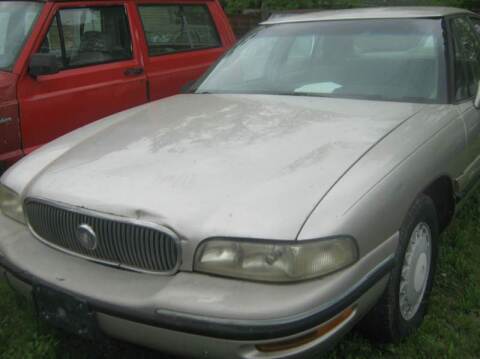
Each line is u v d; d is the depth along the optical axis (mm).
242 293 2072
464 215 4219
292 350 2094
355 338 2781
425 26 3590
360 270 2191
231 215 2164
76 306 2275
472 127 3357
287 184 2285
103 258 2379
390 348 2721
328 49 3695
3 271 2637
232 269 2119
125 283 2256
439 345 2764
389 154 2533
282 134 2762
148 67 5238
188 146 2689
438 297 3195
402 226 2506
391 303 2529
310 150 2559
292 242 2074
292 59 3781
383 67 3471
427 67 3393
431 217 2811
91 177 2512
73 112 4625
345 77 3496
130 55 5133
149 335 2162
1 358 2738
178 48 5637
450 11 3824
